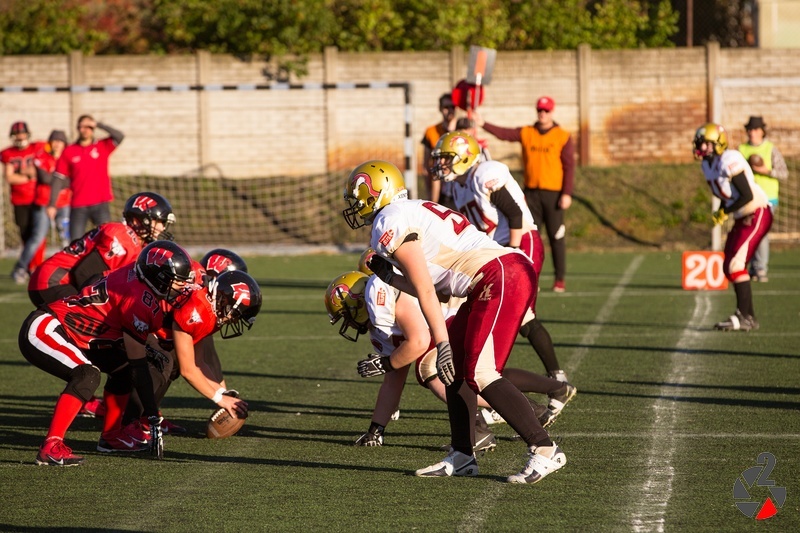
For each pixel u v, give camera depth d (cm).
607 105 6725
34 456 1928
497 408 1662
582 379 2527
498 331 1644
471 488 1658
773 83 5128
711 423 2064
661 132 6731
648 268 4884
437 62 6694
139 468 1833
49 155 4616
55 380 2667
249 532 1456
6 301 4091
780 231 5969
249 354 2978
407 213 1636
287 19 6938
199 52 6662
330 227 6197
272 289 4412
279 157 6662
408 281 1633
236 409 1995
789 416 2109
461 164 2295
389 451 1928
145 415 1984
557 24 7638
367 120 6675
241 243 6003
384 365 1838
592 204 6222
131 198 2172
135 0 8200
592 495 1603
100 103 6600
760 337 3053
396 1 7388
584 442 1939
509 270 1652
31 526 1501
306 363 2838
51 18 7575
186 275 1808
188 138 6631
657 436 1970
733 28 8544
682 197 6247
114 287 1873
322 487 1683
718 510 1519
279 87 5244
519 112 6725
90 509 1580
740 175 3105
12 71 6581
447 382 1574
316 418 2216
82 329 1883
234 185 6544
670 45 7981
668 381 2483
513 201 2262
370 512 1536
